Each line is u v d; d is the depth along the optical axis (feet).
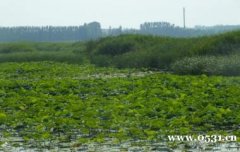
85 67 140.77
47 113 61.41
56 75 120.47
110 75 117.60
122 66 143.02
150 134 50.21
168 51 135.13
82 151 45.68
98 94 79.00
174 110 60.03
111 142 48.60
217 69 105.29
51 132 53.47
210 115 57.31
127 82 88.38
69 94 77.71
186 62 113.60
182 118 55.42
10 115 61.82
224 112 58.34
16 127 56.39
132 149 45.96
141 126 54.70
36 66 142.92
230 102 64.85
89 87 87.40
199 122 55.77
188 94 74.74
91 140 49.29
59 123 55.67
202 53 121.60
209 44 121.90
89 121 54.90
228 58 107.96
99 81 94.12
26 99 72.84
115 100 70.38
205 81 87.51
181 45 135.33
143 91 75.77
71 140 50.06
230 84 85.25
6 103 70.13
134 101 69.31
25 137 50.24
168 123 55.11
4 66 145.38
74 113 60.44
